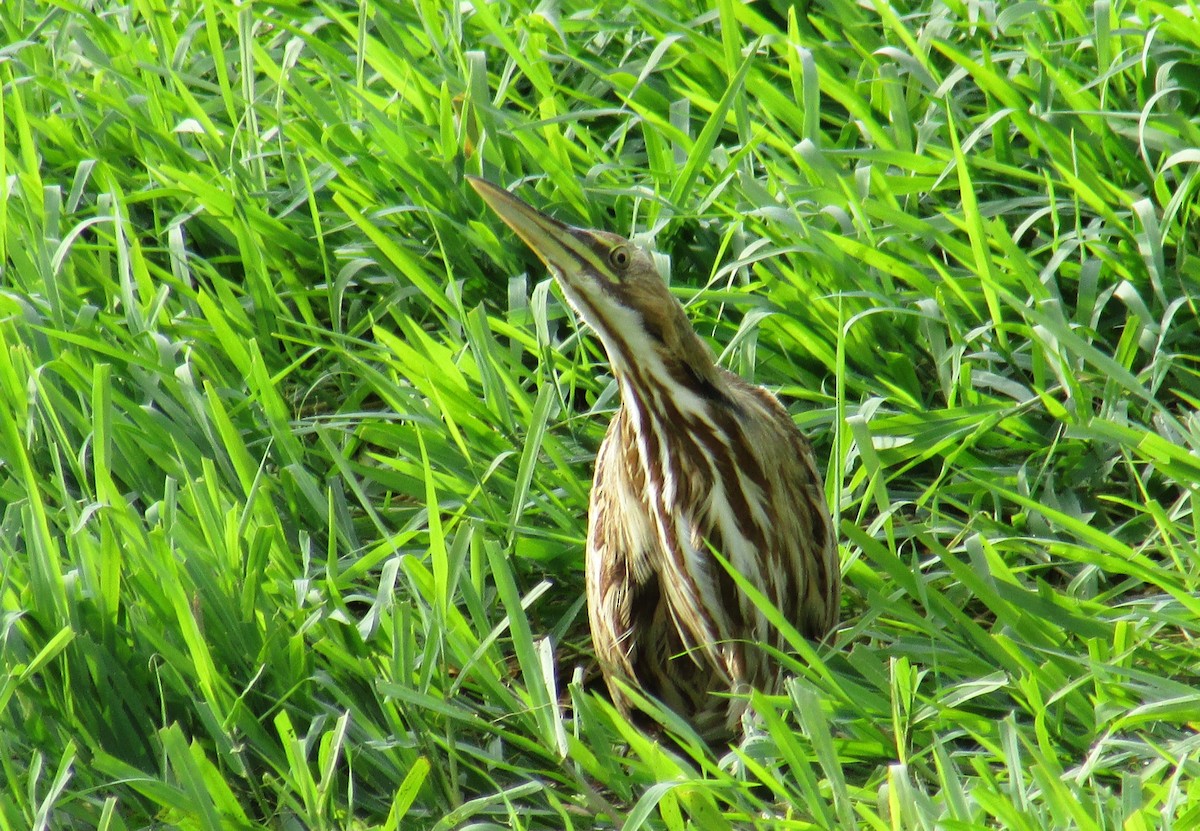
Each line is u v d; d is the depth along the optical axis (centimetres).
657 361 769
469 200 1019
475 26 1138
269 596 796
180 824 715
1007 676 739
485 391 895
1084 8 1066
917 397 928
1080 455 891
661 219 962
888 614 828
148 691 774
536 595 798
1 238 946
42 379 873
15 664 748
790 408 952
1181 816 635
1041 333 880
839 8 1075
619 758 727
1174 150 932
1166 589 759
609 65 1104
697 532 785
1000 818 635
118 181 1088
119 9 1201
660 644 840
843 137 1031
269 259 1036
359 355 962
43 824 681
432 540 759
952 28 1057
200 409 872
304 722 779
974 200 874
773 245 962
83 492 859
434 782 748
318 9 1191
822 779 741
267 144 1093
